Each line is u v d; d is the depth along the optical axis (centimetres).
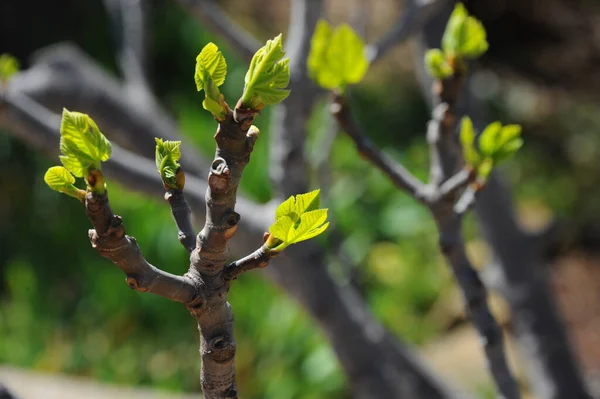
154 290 91
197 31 980
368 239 787
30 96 249
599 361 708
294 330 632
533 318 341
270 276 240
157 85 955
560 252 885
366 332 251
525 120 1075
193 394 627
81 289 707
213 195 89
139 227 682
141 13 299
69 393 420
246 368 632
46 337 667
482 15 1142
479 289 162
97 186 86
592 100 1088
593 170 994
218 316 96
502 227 337
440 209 156
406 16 220
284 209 92
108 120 263
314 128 577
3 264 750
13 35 1009
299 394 613
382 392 251
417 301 759
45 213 773
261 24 1072
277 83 85
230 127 86
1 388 188
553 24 1109
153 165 217
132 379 632
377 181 848
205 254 93
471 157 150
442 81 154
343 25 149
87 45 984
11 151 831
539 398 352
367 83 1071
